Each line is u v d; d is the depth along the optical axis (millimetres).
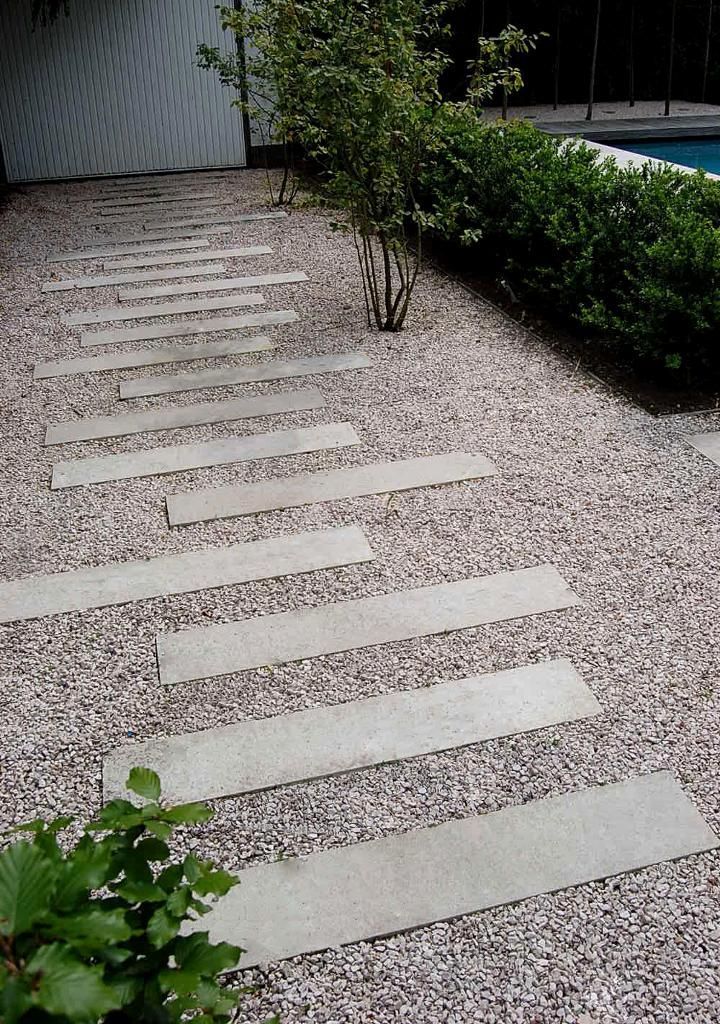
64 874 995
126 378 5191
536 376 5004
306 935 1993
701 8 16047
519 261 6430
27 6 10625
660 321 4535
